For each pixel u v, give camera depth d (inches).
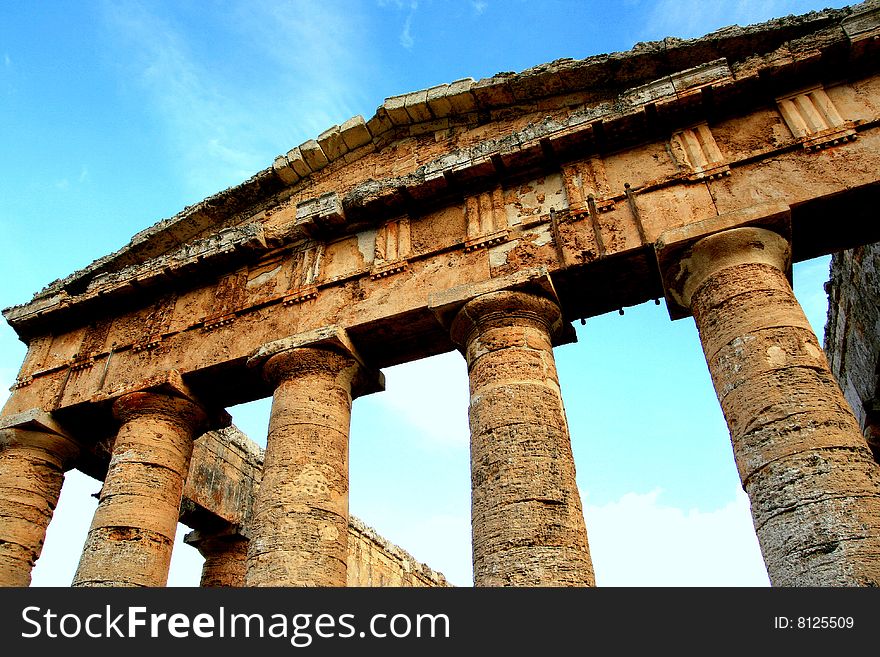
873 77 510.6
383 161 687.1
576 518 414.9
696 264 480.4
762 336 428.1
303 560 455.5
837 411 391.9
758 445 396.5
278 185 721.0
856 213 483.5
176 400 610.5
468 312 514.9
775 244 471.2
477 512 429.1
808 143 496.4
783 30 543.8
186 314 659.4
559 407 467.8
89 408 638.5
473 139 648.4
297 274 625.6
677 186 520.7
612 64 591.5
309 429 518.0
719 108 533.3
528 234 547.2
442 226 589.3
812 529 355.9
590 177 552.4
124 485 560.4
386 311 555.8
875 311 697.0
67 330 719.1
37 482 626.2
